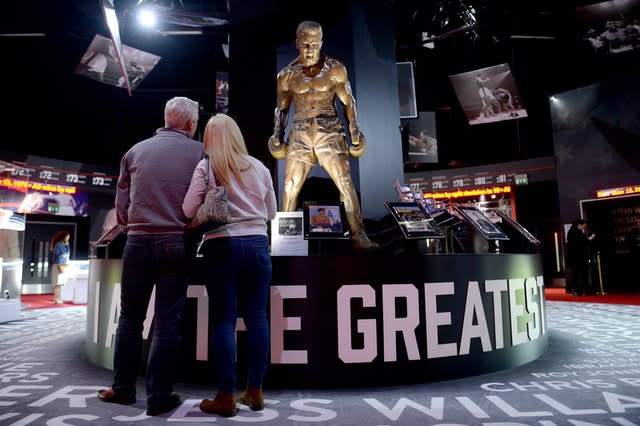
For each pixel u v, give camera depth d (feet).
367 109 12.79
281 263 7.51
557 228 36.29
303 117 10.34
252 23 13.65
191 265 6.21
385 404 6.28
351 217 10.02
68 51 32.68
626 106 27.89
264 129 13.04
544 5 22.47
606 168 28.66
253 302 6.16
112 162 38.14
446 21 21.91
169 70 32.45
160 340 5.89
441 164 41.06
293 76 10.36
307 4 13.07
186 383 7.59
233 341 5.97
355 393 6.91
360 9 13.16
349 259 7.59
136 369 6.32
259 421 5.53
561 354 9.82
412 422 5.48
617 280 29.14
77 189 35.42
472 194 37.17
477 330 8.18
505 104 28.76
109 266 9.07
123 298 6.20
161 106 37.52
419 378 7.55
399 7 21.38
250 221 6.10
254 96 13.30
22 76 33.96
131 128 38.45
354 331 7.44
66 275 25.61
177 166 6.21
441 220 11.28
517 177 35.17
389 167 13.12
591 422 5.42
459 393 6.84
